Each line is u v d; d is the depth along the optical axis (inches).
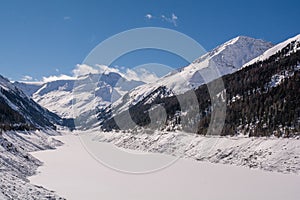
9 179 1219.9
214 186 1715.1
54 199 1216.2
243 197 1455.5
